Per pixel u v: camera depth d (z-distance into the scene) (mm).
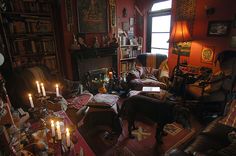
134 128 2488
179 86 3244
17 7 2811
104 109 2145
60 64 3572
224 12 2855
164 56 3953
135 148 2113
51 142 1189
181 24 3111
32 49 3098
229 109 1919
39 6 3037
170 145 2154
